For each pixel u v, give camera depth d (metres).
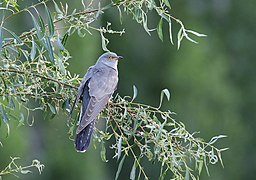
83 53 17.08
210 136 22.17
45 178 17.81
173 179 7.81
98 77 8.42
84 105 8.16
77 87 8.20
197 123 22.23
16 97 8.10
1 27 7.59
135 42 22.41
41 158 17.50
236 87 24.33
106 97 8.24
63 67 7.88
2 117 7.95
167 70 22.80
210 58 23.55
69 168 18.09
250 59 24.97
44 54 8.40
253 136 23.16
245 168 22.23
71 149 18.00
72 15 7.92
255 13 25.22
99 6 7.94
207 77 22.91
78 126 7.97
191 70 22.84
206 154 7.96
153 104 22.78
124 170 20.06
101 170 18.80
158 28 8.03
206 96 22.73
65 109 8.20
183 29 8.03
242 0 25.17
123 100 7.99
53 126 17.20
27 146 16.84
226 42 24.86
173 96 22.69
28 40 7.94
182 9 23.73
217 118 22.53
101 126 9.90
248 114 23.92
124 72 22.66
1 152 16.14
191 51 23.12
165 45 22.78
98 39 17.61
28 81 8.02
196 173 12.34
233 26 25.08
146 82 22.83
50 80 8.01
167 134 7.80
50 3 14.19
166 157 7.79
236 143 22.38
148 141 7.83
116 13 19.05
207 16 24.86
